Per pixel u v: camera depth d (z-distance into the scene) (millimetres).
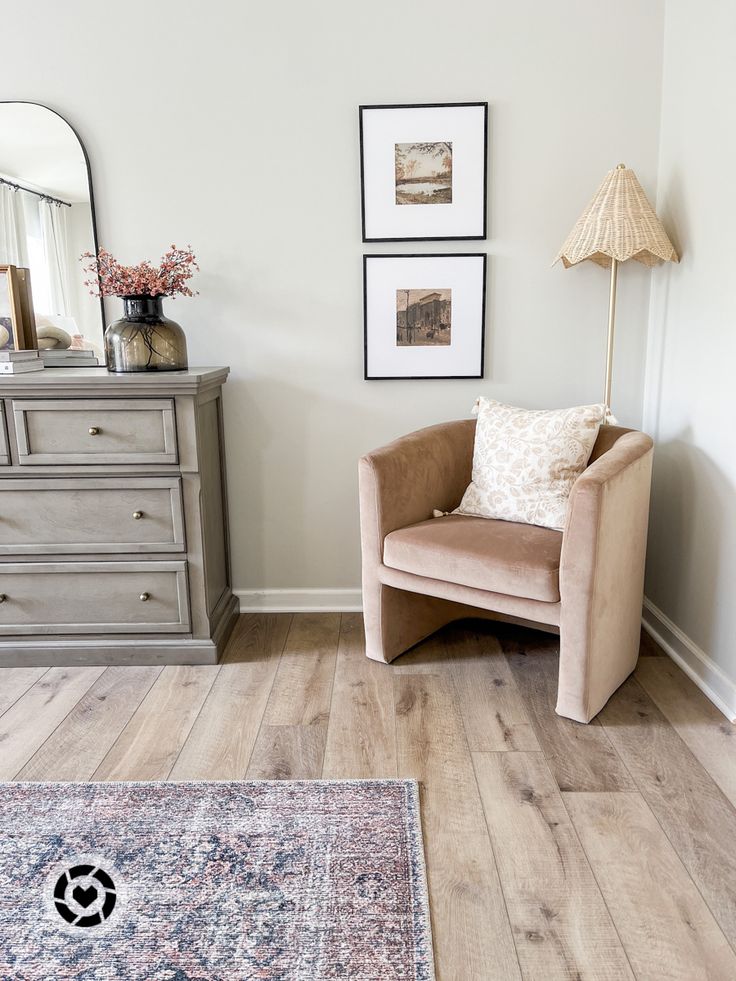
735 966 1341
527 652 2594
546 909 1472
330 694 2312
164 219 2742
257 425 2875
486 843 1651
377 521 2373
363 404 2855
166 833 1685
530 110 2643
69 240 2750
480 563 2160
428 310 2768
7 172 2715
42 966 1355
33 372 2531
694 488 2418
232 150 2693
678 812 1746
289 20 2609
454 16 2594
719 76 2209
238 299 2789
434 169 2674
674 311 2564
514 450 2441
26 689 2365
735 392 2148
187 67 2646
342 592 2980
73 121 2688
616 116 2643
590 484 1947
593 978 1320
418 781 1874
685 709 2201
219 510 2789
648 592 2828
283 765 1941
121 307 2791
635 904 1480
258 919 1448
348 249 2748
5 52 2646
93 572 2467
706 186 2309
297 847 1637
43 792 1834
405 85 2641
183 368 2555
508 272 2748
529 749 2004
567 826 1702
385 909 1467
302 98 2656
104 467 2396
